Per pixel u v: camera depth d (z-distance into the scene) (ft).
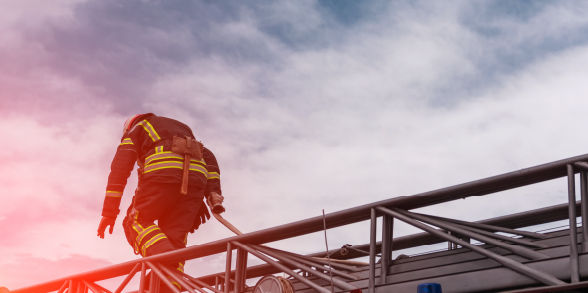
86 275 17.60
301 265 13.55
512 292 10.25
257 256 14.19
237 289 14.39
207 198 18.40
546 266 10.52
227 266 14.53
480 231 12.28
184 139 17.60
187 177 17.08
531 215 16.28
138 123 17.72
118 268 16.88
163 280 15.56
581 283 9.74
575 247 10.25
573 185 10.81
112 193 16.83
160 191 16.87
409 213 12.74
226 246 15.10
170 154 17.16
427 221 12.59
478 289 11.07
